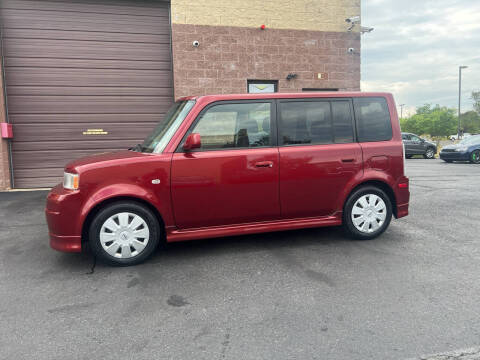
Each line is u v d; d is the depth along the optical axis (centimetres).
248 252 401
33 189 858
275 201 401
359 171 425
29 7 836
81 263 376
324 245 422
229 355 212
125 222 360
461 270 341
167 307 275
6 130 819
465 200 705
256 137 396
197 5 934
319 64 1051
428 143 2181
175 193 369
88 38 877
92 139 902
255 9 981
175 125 386
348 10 1059
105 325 249
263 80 1017
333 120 423
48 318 260
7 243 450
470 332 234
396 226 507
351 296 288
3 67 830
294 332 236
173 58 929
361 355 211
